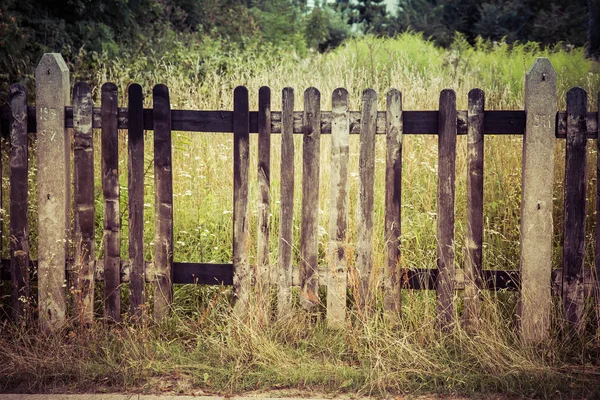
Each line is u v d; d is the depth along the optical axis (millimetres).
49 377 3885
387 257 4371
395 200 4344
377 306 4621
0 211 4508
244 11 17219
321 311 4727
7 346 4164
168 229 4461
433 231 5539
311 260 4430
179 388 3770
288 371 3910
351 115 4328
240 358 3994
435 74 10797
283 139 4363
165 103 4359
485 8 25359
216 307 4621
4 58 9562
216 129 4414
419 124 4320
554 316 4309
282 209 4410
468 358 4020
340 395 3711
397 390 3773
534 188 4234
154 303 4492
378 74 10070
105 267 4492
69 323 4473
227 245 5512
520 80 10406
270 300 4527
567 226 4250
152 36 13297
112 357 4059
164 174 4418
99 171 6477
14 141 4426
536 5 25453
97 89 8469
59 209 4441
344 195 4375
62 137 4398
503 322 4344
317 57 11805
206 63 10016
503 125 4254
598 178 4246
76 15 12695
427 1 30531
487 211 5875
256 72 9117
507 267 5285
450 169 4281
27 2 11516
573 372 3938
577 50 13680
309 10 27719
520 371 3854
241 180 4418
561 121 4211
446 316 4355
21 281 4504
